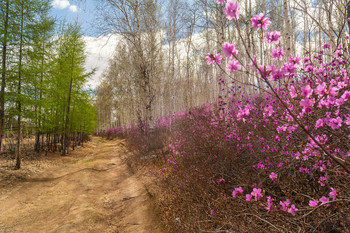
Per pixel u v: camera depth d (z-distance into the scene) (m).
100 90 32.78
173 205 4.25
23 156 11.19
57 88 13.03
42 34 9.32
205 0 7.40
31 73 8.71
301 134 2.28
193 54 13.41
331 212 1.98
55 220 4.91
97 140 35.22
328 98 1.13
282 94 2.52
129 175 8.43
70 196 6.42
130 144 14.51
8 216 5.10
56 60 12.45
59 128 14.12
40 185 7.36
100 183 7.79
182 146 5.74
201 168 4.03
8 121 9.02
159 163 7.19
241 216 2.38
